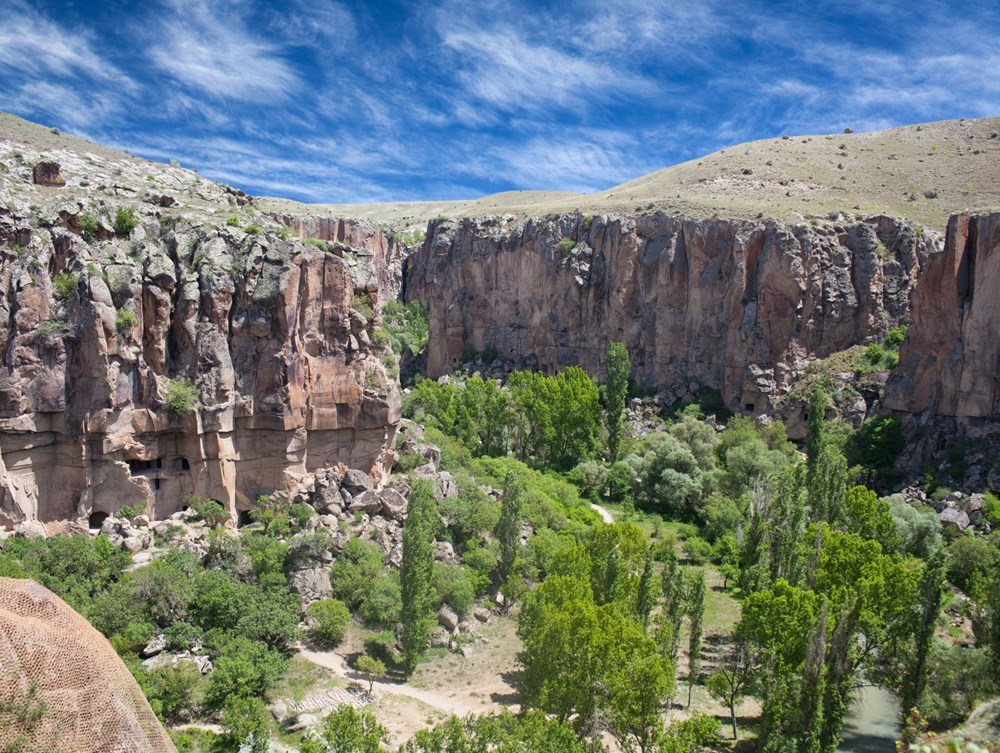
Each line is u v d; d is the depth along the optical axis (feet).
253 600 184.55
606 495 351.25
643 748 147.23
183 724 150.30
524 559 237.45
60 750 52.60
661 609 233.14
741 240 437.99
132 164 290.76
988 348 324.19
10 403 191.21
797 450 400.26
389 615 197.88
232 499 225.15
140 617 172.04
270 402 227.61
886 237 444.55
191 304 218.18
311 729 151.43
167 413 214.07
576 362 506.48
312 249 237.45
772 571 231.71
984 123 640.58
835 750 160.66
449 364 586.86
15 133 276.00
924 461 333.62
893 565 186.29
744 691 182.50
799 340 428.97
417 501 193.26
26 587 58.39
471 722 133.59
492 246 572.10
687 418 408.05
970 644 211.61
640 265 481.87
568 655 152.97
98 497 207.72
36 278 197.88
